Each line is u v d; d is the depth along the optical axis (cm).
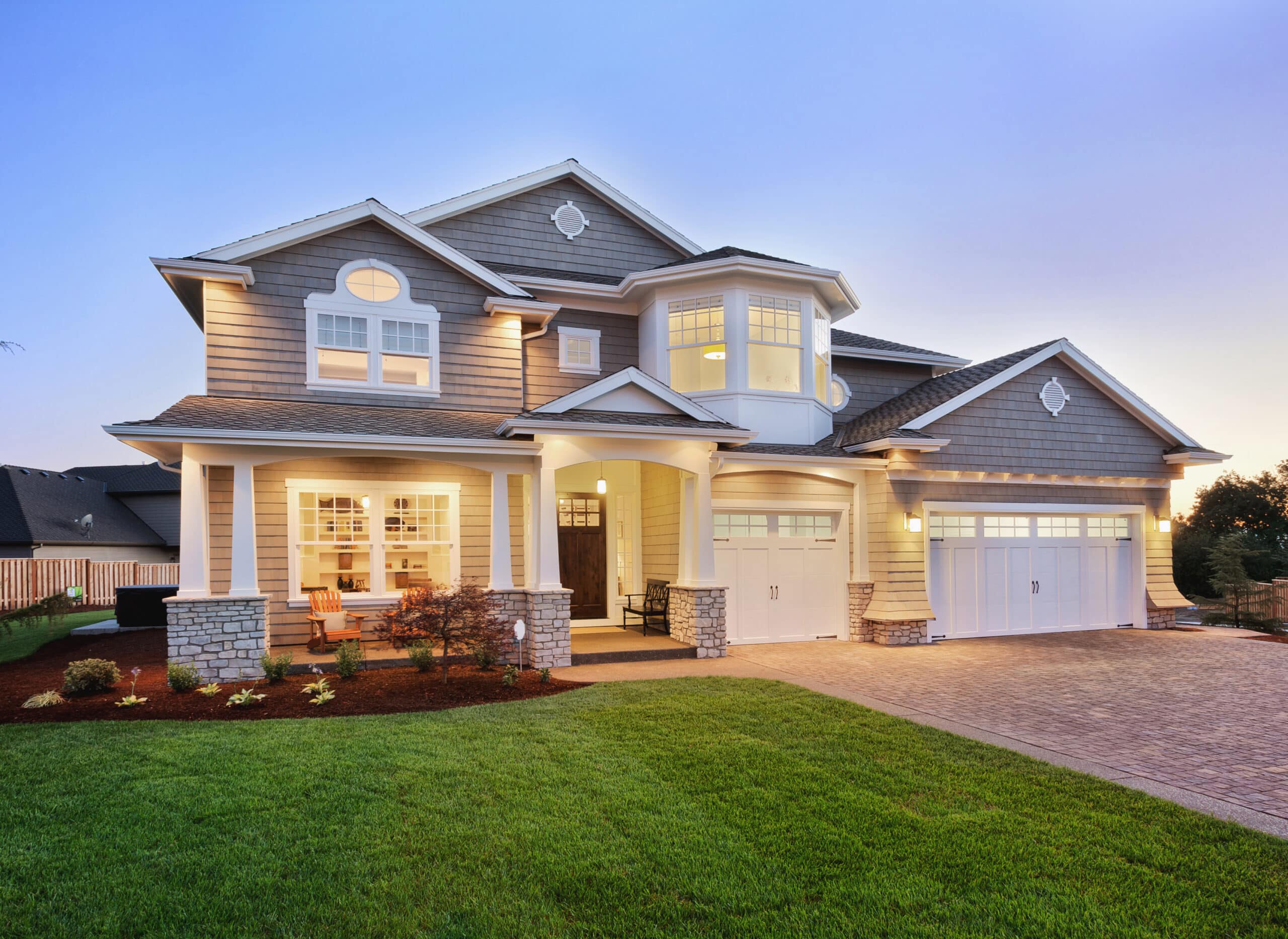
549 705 857
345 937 360
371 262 1305
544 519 1166
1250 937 362
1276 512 3070
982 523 1555
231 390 1212
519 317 1400
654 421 1245
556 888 411
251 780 579
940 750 678
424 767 614
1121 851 463
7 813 512
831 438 1581
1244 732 761
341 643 1135
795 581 1459
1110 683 1024
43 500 2850
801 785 579
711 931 368
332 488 1234
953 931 367
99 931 365
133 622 1526
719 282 1460
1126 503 1678
